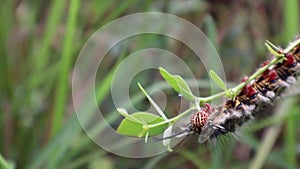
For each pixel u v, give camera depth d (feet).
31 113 1.53
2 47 1.51
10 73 1.51
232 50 1.68
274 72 1.06
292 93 1.15
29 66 1.56
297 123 1.57
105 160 1.51
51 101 1.49
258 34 1.69
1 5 1.54
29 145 1.51
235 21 1.71
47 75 1.54
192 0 1.62
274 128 1.43
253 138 1.47
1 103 1.49
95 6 1.57
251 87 1.05
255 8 1.72
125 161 1.52
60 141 1.37
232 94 1.01
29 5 1.69
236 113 1.04
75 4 1.37
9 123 1.50
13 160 1.50
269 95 1.06
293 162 1.46
